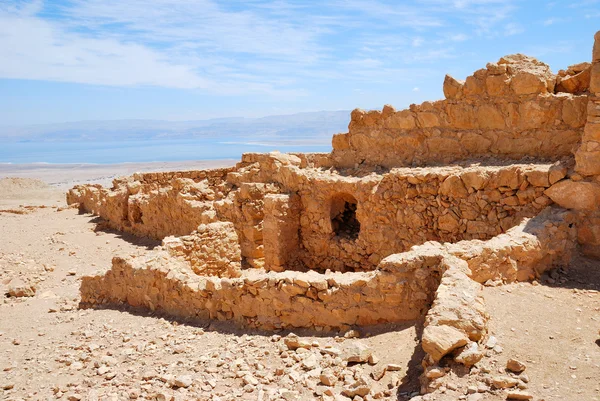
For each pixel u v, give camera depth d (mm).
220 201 16094
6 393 6188
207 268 10805
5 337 8695
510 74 11016
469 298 5648
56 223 23031
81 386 6207
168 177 23375
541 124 10562
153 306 9219
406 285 6824
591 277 7922
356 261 12844
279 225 13688
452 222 10461
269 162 15648
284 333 7406
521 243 7570
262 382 5863
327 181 13398
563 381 4727
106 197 22516
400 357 5914
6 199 41062
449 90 11906
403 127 13008
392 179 11594
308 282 7305
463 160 11828
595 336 5617
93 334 8266
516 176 9469
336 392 5426
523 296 6844
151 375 6281
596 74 8484
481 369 4945
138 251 17062
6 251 16875
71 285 13156
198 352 7043
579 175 8727
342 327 7117
